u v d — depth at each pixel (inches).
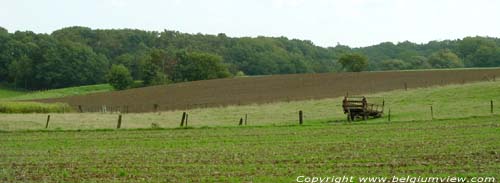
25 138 1621.6
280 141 1475.1
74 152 1299.2
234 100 3442.4
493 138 1402.6
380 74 4441.4
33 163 1122.7
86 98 4163.4
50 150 1343.5
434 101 2721.5
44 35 7219.5
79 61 6363.2
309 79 4446.4
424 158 1103.6
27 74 6161.4
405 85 3371.1
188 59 6486.2
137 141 1530.5
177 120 2348.7
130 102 3750.0
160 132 1770.4
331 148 1298.0
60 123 2085.4
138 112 2883.9
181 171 1006.4
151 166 1067.9
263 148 1326.3
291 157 1159.6
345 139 1483.8
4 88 6122.1
